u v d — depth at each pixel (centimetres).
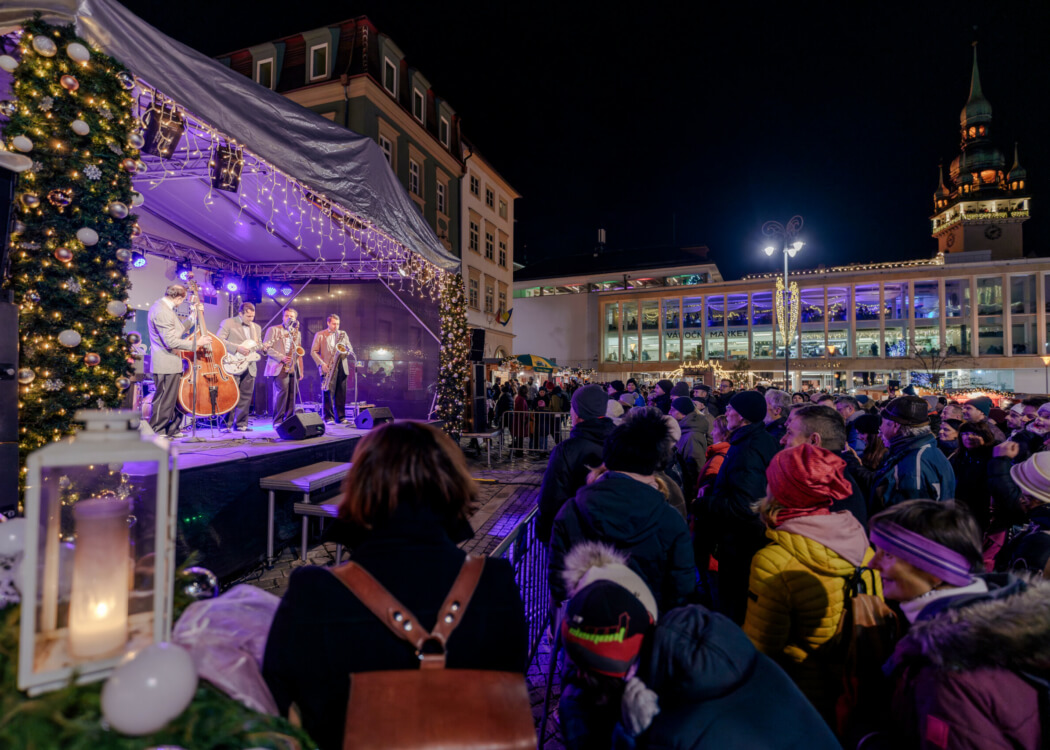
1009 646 118
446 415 1151
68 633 99
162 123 454
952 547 142
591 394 327
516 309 5231
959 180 5188
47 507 101
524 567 349
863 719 171
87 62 343
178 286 632
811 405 307
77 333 327
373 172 724
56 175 327
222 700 102
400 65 1930
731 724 110
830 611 183
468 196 2491
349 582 112
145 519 117
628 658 123
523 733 96
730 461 310
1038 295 3941
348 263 1221
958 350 4075
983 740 117
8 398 255
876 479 346
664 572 215
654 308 4900
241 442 602
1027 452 354
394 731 92
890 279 4222
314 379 1237
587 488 224
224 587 433
